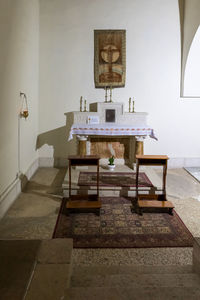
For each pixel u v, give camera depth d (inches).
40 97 319.9
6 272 93.0
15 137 232.1
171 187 268.1
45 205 223.1
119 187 239.5
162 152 332.8
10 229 184.1
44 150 329.4
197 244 115.6
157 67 317.4
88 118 299.1
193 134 330.3
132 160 305.3
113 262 151.0
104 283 104.1
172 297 80.5
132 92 320.5
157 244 169.8
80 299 79.8
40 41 311.0
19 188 243.9
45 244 110.6
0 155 194.5
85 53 313.6
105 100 319.9
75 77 316.8
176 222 198.8
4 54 199.3
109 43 311.3
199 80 316.8
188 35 301.1
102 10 308.7
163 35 313.0
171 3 308.3
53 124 324.8
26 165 274.1
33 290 85.6
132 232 184.4
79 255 157.1
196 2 283.1
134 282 103.4
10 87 215.3
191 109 325.4
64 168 325.7
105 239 175.0
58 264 98.6
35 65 301.3
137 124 302.0
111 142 303.1
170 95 322.3
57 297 82.7
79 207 205.0
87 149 301.1
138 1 308.0
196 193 254.5
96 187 239.3
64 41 311.4
